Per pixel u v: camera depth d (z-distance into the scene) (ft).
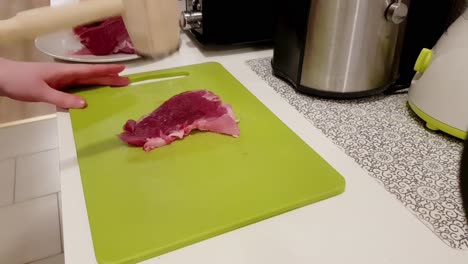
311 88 1.49
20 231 2.63
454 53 1.18
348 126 1.35
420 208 1.00
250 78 1.68
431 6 1.45
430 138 1.28
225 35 1.82
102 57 1.69
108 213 0.95
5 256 2.45
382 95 1.56
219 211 0.95
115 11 0.95
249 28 1.85
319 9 1.32
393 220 0.96
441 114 1.23
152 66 1.73
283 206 0.97
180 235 0.89
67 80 1.43
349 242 0.90
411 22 1.46
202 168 1.11
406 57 1.54
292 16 1.44
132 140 1.18
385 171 1.13
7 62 1.25
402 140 1.27
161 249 0.86
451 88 1.19
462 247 0.89
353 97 1.47
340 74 1.41
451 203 1.01
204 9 1.72
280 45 1.58
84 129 1.28
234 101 1.46
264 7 1.83
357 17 1.30
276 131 1.28
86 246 0.88
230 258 0.86
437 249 0.89
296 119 1.39
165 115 1.26
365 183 1.08
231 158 1.15
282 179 1.07
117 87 1.55
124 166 1.11
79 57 1.67
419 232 0.93
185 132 1.25
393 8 1.30
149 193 1.01
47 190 2.94
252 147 1.20
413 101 1.36
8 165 3.11
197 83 1.59
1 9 2.83
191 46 1.98
